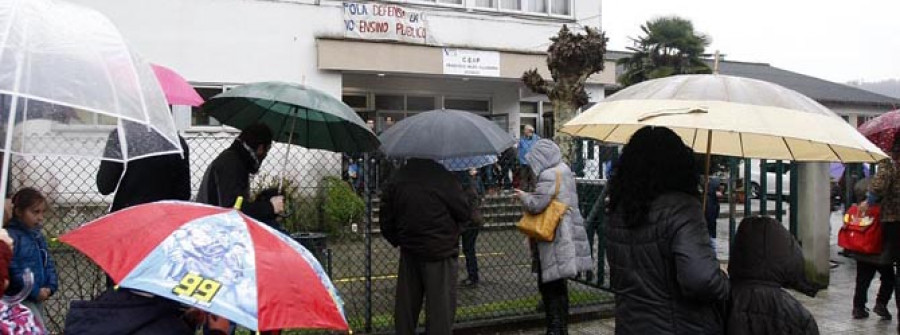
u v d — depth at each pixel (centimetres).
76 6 312
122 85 280
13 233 378
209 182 447
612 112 328
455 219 486
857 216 663
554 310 564
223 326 237
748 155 409
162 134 291
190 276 206
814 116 307
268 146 470
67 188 718
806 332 330
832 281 866
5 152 284
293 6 1348
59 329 535
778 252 337
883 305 675
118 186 461
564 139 730
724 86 318
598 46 718
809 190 798
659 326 313
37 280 389
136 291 224
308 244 625
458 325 592
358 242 915
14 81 259
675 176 318
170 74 519
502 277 839
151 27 1244
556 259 548
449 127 487
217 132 1141
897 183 596
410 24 1451
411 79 1602
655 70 2158
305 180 955
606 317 661
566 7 1658
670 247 310
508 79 1580
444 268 478
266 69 1330
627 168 327
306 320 209
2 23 272
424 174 481
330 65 1367
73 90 267
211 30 1286
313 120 512
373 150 525
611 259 337
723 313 344
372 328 587
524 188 834
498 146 495
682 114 300
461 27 1518
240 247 219
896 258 600
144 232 223
